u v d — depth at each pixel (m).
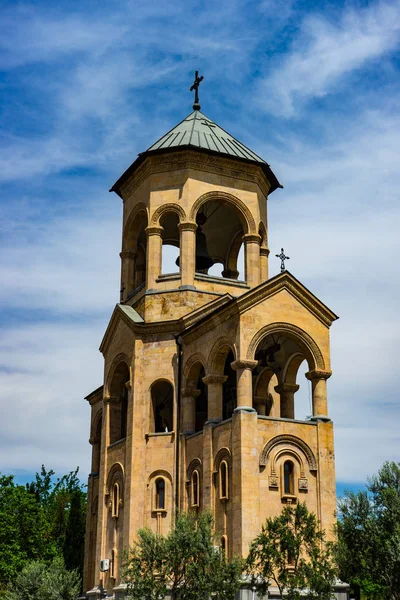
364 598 51.50
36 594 45.88
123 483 41.72
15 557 63.12
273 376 43.50
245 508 33.94
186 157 44.47
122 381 45.59
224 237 49.88
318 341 37.97
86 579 48.25
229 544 34.69
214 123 49.03
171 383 41.53
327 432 36.91
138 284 48.19
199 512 37.44
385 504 33.84
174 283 43.31
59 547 70.88
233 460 35.09
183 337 41.53
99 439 50.41
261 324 36.72
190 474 39.06
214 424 37.53
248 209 45.16
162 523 39.59
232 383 43.72
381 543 32.62
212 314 38.38
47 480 83.62
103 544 42.72
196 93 50.62
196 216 45.97
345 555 32.59
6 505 66.06
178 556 31.98
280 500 35.09
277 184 47.97
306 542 32.03
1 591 56.62
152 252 44.09
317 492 36.03
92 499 49.72
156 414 44.12
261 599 32.19
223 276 49.69
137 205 46.31
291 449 36.06
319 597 30.67
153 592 31.84
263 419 35.78
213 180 44.78
